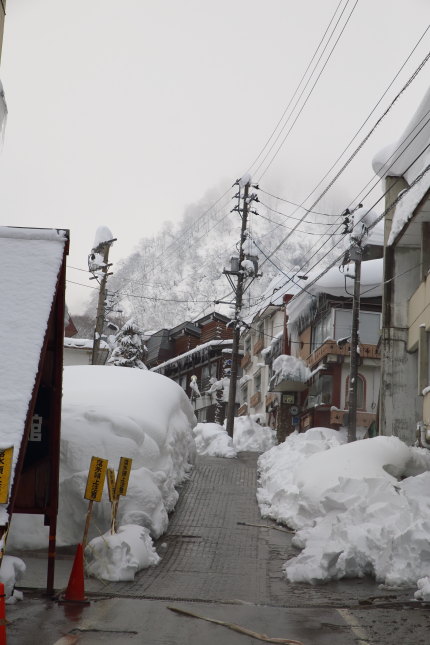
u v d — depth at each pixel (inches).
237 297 1573.6
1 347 334.3
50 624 308.5
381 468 709.3
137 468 655.8
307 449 908.0
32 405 326.3
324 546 530.0
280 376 1712.6
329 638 303.9
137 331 1871.3
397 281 1048.2
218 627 319.3
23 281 358.0
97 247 1567.4
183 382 2642.7
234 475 949.8
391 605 406.0
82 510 591.8
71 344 2038.6
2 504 293.6
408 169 1063.6
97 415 660.1
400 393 1027.9
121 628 306.3
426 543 481.4
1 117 571.5
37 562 535.8
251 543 623.8
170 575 497.0
